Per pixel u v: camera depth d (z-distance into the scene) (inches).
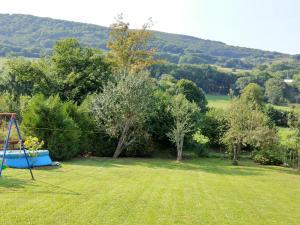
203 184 794.2
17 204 452.1
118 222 414.6
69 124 1122.0
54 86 1828.2
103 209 464.4
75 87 1840.6
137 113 1339.8
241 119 1416.1
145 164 1199.6
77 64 1897.1
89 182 667.4
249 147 1806.1
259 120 1432.1
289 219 527.2
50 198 498.3
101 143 1378.0
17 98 1785.2
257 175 1119.0
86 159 1204.5
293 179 1096.8
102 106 1341.0
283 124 2522.1
